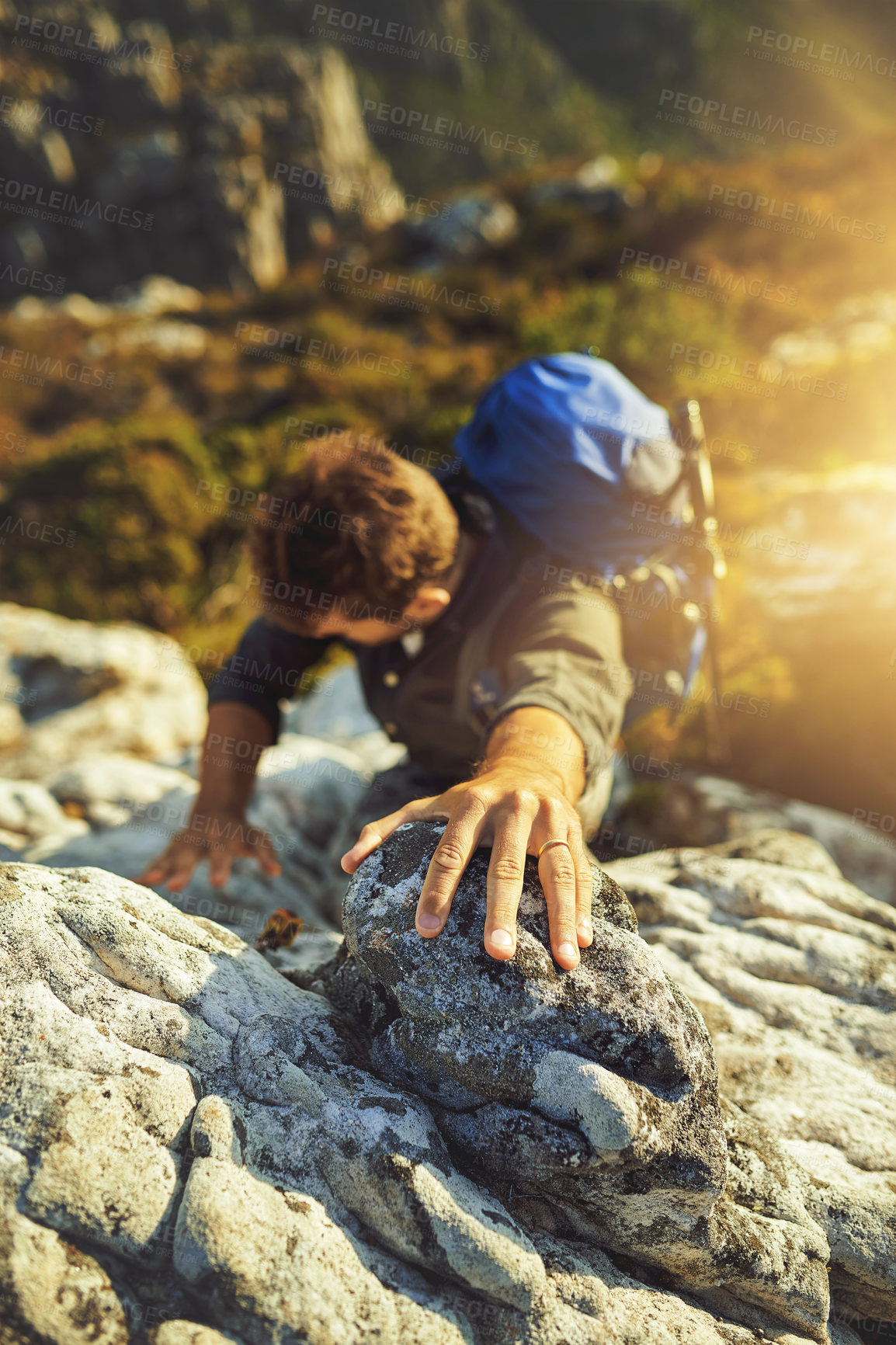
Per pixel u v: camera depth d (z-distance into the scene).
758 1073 1.40
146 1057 1.04
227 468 10.65
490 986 1.02
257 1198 0.92
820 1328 1.08
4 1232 0.85
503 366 12.10
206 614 9.02
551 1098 0.97
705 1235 1.02
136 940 1.15
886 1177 1.23
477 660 1.69
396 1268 0.94
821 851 1.98
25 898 1.18
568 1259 1.03
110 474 9.53
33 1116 0.94
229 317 19.61
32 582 8.85
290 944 1.62
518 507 1.74
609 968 1.05
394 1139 0.99
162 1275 0.88
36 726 3.78
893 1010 1.51
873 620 3.65
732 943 1.65
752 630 3.92
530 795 1.14
